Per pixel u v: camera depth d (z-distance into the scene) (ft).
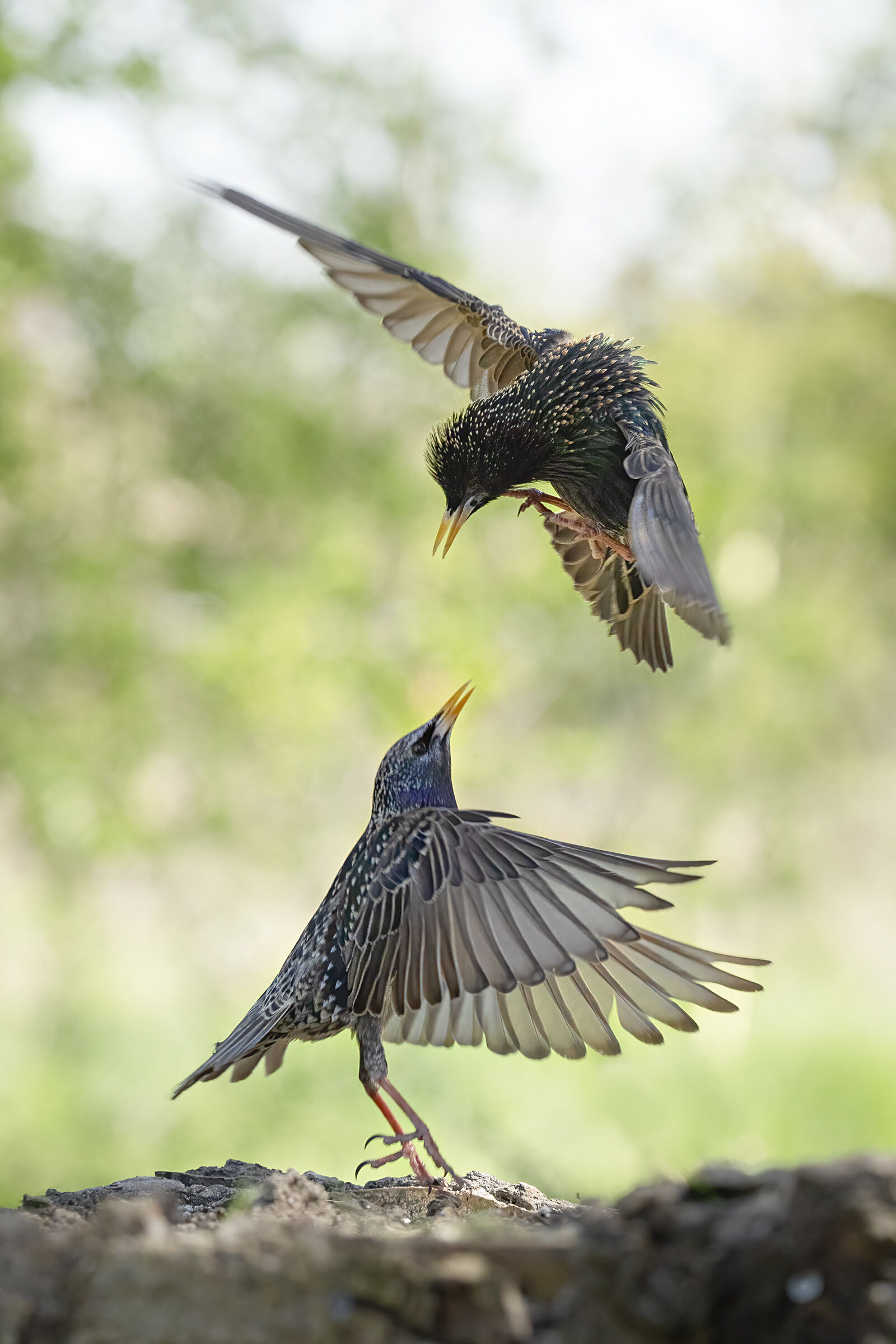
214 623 53.62
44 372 55.01
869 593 77.10
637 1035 13.80
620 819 73.46
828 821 78.18
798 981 77.15
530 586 58.80
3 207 52.26
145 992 67.82
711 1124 54.75
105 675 54.49
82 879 60.29
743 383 71.41
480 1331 9.25
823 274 73.46
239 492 56.54
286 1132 56.03
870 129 71.61
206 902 65.46
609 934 13.05
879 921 78.74
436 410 61.21
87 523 56.18
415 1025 14.96
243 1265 9.52
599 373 18.21
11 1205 51.75
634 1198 9.82
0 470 52.26
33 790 52.49
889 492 74.43
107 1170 54.80
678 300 73.20
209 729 55.06
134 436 57.93
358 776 60.34
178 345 56.95
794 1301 9.02
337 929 15.12
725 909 77.97
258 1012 15.84
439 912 13.93
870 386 73.82
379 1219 13.62
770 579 73.67
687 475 67.31
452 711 17.47
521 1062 56.54
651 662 18.03
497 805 68.80
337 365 61.00
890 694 77.77
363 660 53.21
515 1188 15.42
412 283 20.65
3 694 53.83
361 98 59.52
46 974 66.33
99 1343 9.43
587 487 18.17
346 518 56.80
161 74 53.21
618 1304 9.29
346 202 60.49
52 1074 60.13
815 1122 56.13
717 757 71.41
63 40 51.21
